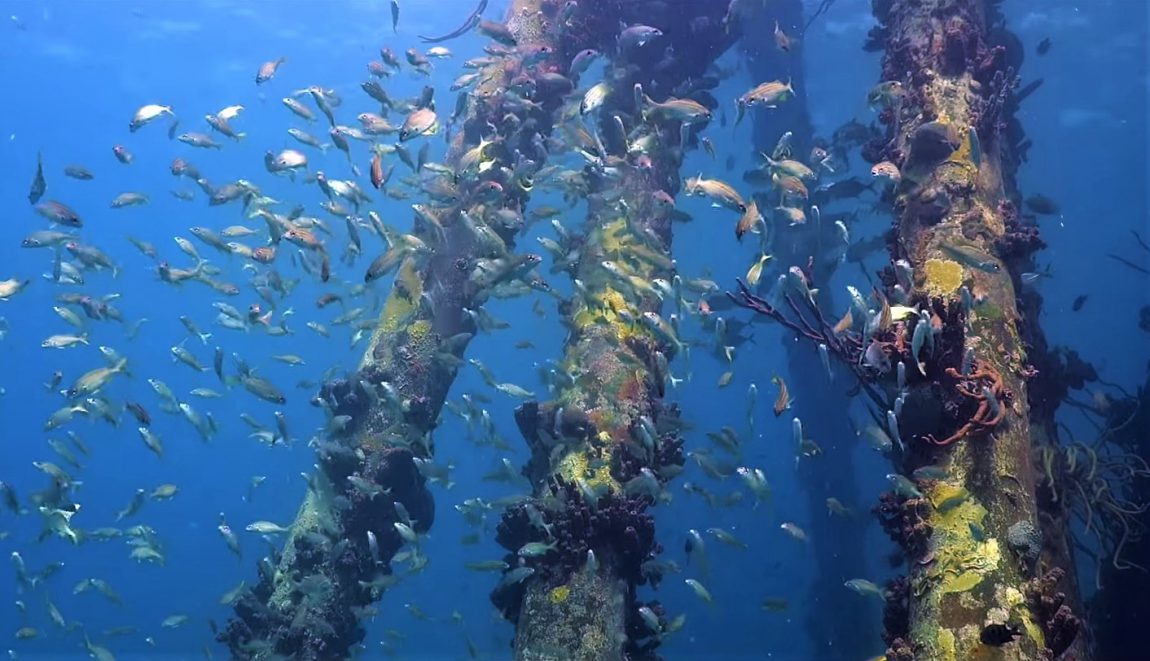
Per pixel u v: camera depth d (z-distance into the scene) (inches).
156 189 2652.6
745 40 741.9
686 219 381.4
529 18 438.0
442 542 2506.2
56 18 1325.0
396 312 374.6
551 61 422.9
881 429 262.2
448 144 429.1
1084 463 335.6
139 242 437.7
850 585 312.3
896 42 355.3
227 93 1625.2
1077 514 328.5
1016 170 392.8
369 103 1541.6
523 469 323.6
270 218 370.9
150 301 3934.5
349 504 332.2
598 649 242.1
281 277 425.4
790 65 740.0
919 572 216.2
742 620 1334.9
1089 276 2647.6
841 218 470.3
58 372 445.4
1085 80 1262.3
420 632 1358.3
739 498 343.3
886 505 239.9
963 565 207.3
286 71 1471.5
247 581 370.6
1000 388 234.2
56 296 428.5
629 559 270.1
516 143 386.9
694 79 437.1
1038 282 369.7
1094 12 1031.0
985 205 287.4
